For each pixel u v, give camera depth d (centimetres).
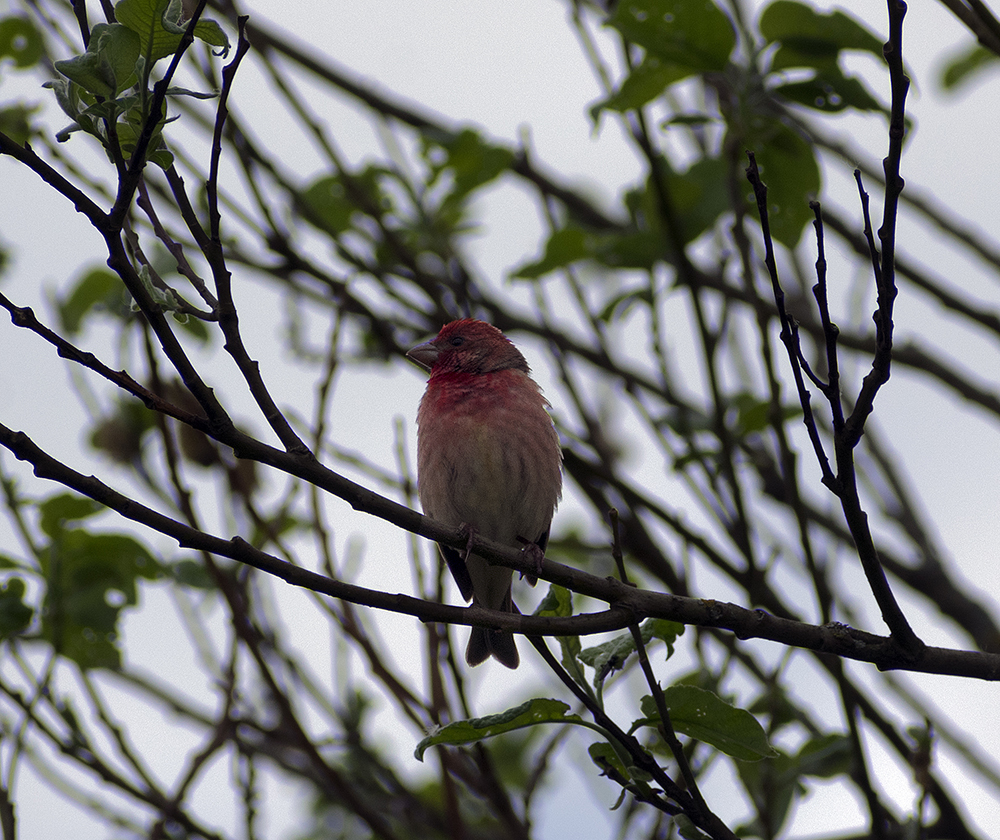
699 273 1215
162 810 899
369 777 1121
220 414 650
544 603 770
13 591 954
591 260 1141
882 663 759
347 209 1266
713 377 1020
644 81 1004
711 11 957
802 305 1236
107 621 964
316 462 684
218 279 652
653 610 752
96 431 1098
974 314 1195
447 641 906
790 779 895
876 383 678
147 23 574
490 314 1282
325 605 938
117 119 597
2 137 570
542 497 1094
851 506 709
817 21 983
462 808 1241
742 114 1011
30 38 1113
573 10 1080
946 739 1067
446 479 1090
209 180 650
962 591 1170
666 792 700
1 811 839
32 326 615
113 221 592
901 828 922
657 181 1045
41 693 898
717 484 1055
